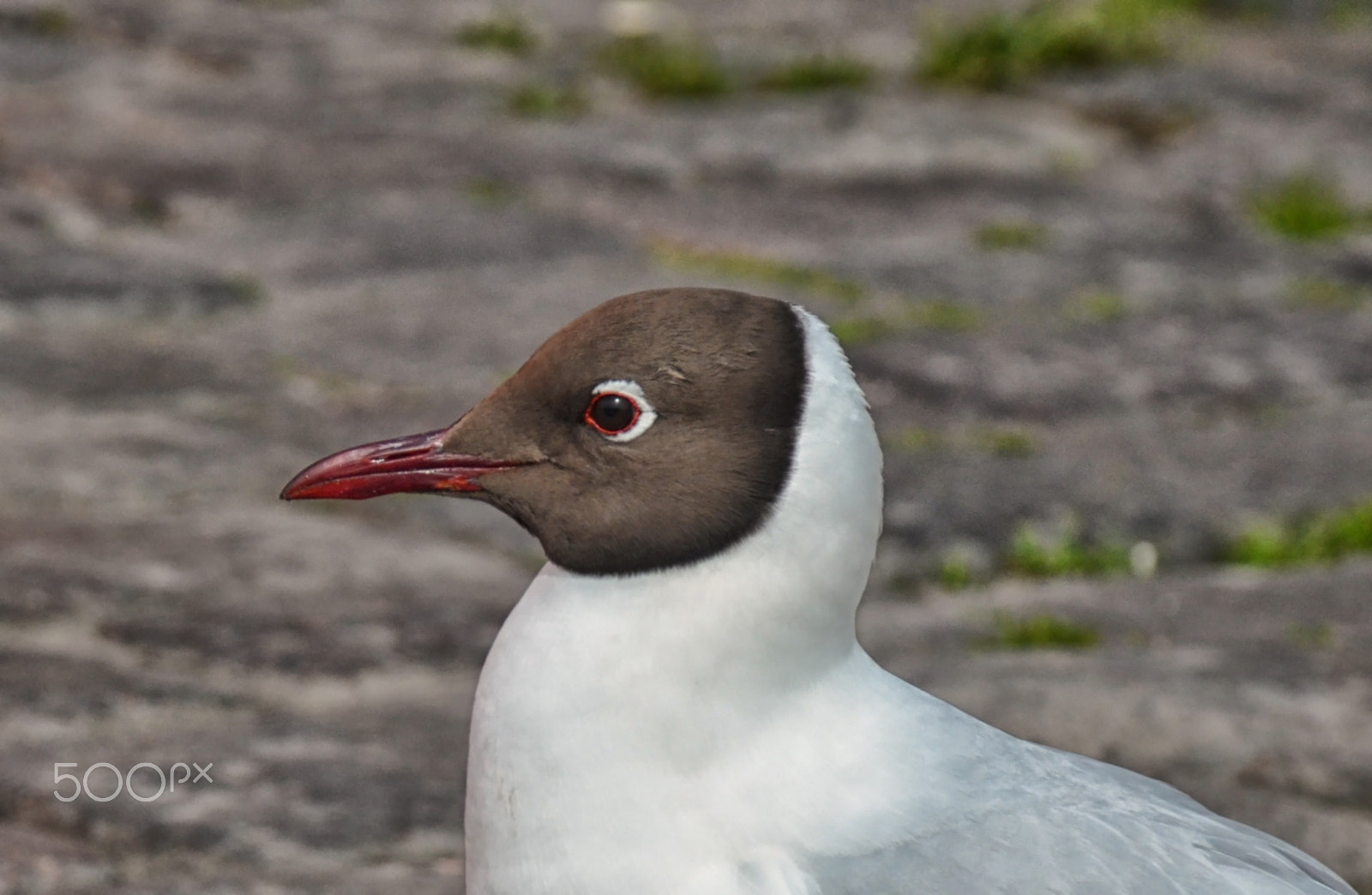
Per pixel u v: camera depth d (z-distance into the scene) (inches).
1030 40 928.9
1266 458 553.9
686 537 227.6
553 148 788.6
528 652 230.8
